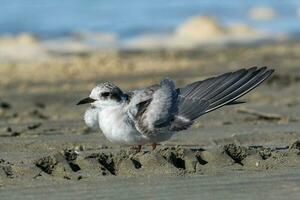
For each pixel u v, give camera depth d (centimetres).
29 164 909
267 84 1869
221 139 1128
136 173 876
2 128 1270
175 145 1077
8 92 1842
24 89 1888
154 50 2656
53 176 873
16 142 1106
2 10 3441
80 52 2605
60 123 1359
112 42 2828
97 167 895
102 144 1095
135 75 2088
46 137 1164
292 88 1800
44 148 1087
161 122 866
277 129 1202
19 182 847
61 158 913
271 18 3516
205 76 2017
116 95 888
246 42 2867
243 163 922
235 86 855
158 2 3800
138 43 2819
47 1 3716
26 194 799
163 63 2309
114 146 1080
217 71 2125
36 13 3375
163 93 879
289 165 902
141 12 3531
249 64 2267
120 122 879
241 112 1422
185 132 1191
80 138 1149
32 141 1119
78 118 1434
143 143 900
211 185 812
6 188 826
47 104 1664
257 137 1140
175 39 2912
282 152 955
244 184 812
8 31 3000
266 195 766
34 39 2731
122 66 2245
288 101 1580
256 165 901
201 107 859
